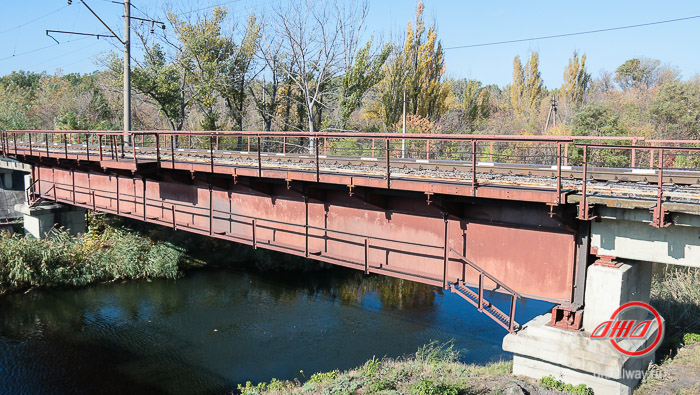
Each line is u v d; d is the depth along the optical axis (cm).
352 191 1283
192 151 2483
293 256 3097
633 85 7419
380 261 1382
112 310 2362
